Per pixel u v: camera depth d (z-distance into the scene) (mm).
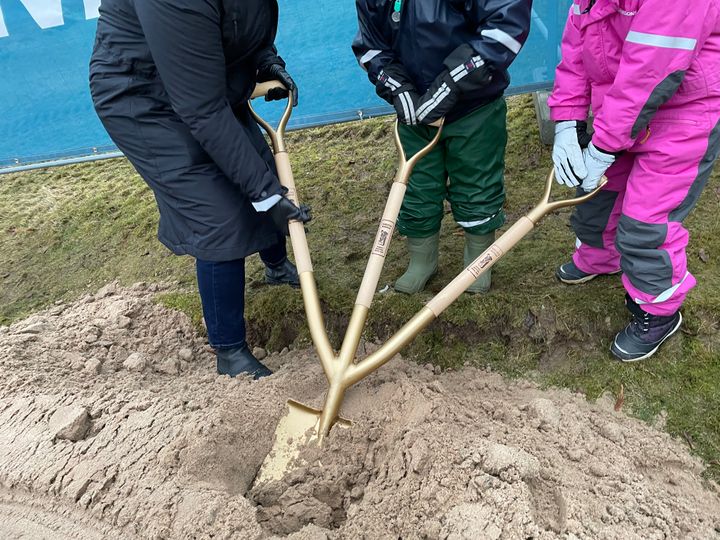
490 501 1861
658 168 2074
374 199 3686
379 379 2510
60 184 4582
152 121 2254
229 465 2236
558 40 3398
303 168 4074
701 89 1926
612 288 2707
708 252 2816
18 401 2531
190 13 1867
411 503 1950
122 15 2111
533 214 2244
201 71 1987
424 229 2721
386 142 4113
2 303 3533
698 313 2531
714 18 1787
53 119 3783
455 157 2461
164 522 1978
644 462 2160
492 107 2375
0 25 3449
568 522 1831
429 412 2240
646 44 1791
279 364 2846
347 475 2152
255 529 1936
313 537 1906
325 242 3428
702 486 2098
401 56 2336
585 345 2604
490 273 2857
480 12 2098
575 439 2197
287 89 2555
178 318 3141
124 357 2914
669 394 2373
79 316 3217
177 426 2314
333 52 3598
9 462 2264
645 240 2168
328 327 2951
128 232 3914
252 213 2424
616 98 1934
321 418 2230
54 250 3908
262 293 3150
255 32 2178
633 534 1815
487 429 2207
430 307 2230
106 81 2223
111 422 2391
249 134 2621
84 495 2121
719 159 3373
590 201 2498
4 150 3873
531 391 2512
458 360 2697
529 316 2689
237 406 2393
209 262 2445
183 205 2352
